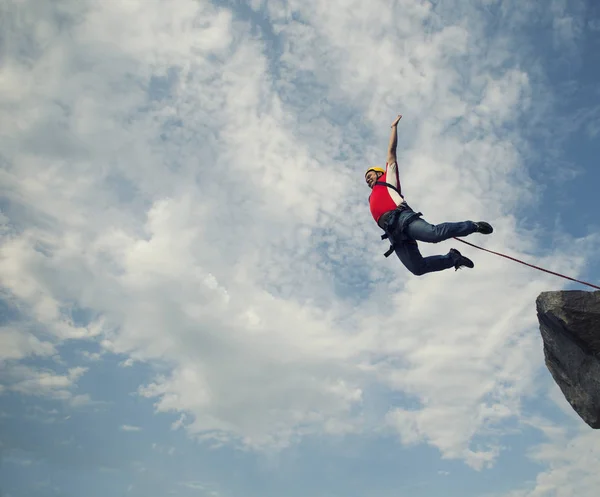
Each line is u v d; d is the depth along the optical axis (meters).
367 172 11.57
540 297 11.95
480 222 9.99
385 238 11.12
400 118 11.70
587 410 12.06
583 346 11.66
